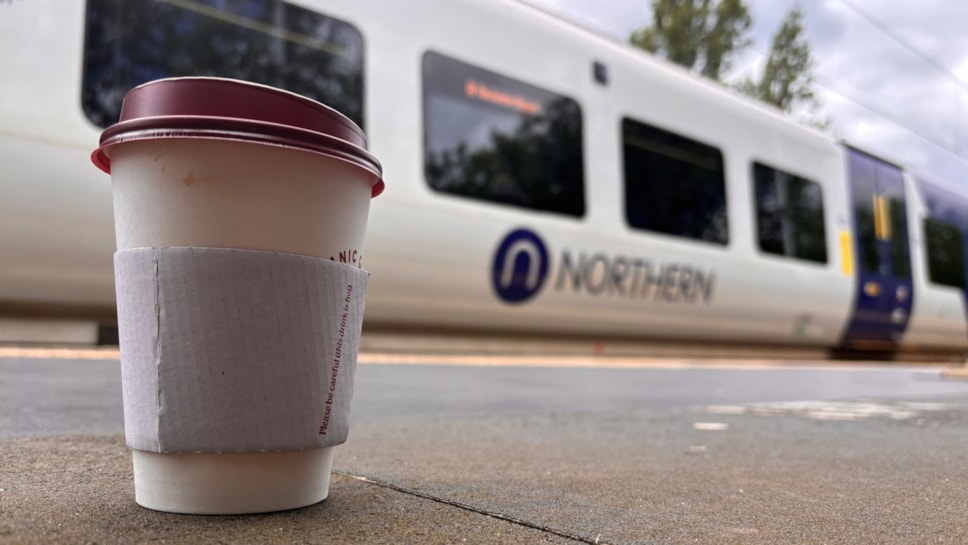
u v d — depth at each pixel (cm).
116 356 84
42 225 73
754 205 147
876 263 175
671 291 131
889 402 77
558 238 114
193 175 19
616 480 30
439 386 79
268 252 20
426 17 102
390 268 97
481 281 106
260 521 20
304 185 20
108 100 77
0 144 70
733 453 39
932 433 49
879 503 27
